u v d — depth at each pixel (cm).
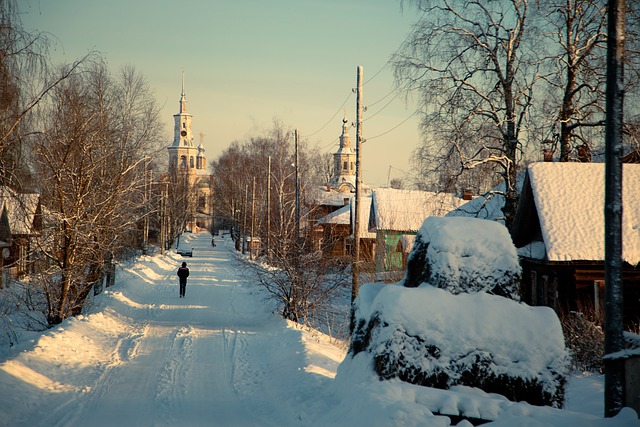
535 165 2941
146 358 2202
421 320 1338
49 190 2764
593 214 2762
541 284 3098
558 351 1333
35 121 2052
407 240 4612
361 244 6675
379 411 1108
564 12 3228
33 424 1330
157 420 1393
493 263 1446
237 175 10969
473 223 1495
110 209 2941
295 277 3272
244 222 9650
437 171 3331
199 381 1842
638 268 2600
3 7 1844
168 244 11294
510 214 3294
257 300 4356
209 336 2745
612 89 1222
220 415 1464
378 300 1423
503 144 3372
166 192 9412
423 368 1309
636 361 1148
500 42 3294
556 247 2645
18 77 1900
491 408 1170
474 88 3316
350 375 1434
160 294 4819
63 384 1750
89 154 2772
